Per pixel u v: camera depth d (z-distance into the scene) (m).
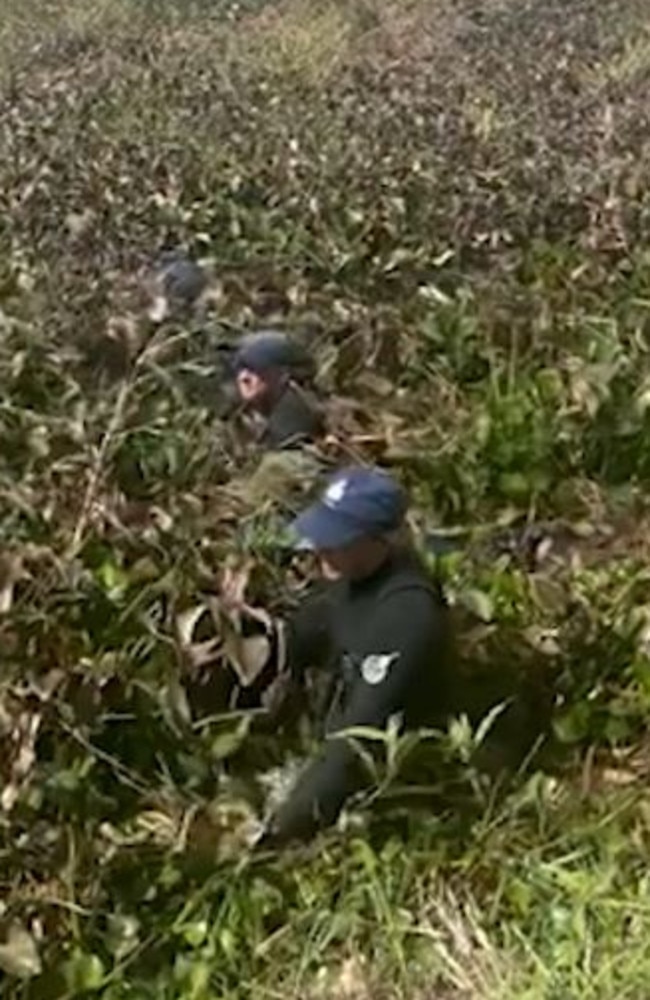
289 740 6.96
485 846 6.27
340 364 9.09
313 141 14.55
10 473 7.71
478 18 23.27
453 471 8.45
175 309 9.52
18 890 6.30
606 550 8.06
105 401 8.39
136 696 6.77
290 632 6.93
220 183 13.15
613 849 6.23
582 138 14.32
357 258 10.82
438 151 13.91
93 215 11.95
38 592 6.73
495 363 9.23
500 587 7.45
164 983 5.97
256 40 23.33
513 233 11.52
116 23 25.22
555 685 7.19
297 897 6.19
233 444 8.45
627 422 8.62
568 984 5.78
